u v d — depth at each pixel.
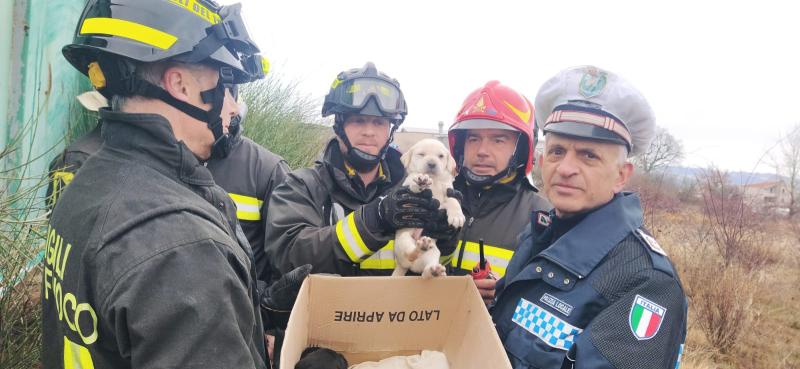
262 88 5.98
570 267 1.49
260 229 2.92
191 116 1.29
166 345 0.97
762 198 10.53
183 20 1.24
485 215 2.62
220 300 1.04
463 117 2.63
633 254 1.44
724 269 6.53
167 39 1.20
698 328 6.09
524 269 1.65
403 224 2.04
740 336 5.75
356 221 2.10
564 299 1.47
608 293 1.40
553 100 1.74
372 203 2.14
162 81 1.24
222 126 1.37
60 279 1.13
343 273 2.21
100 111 1.23
